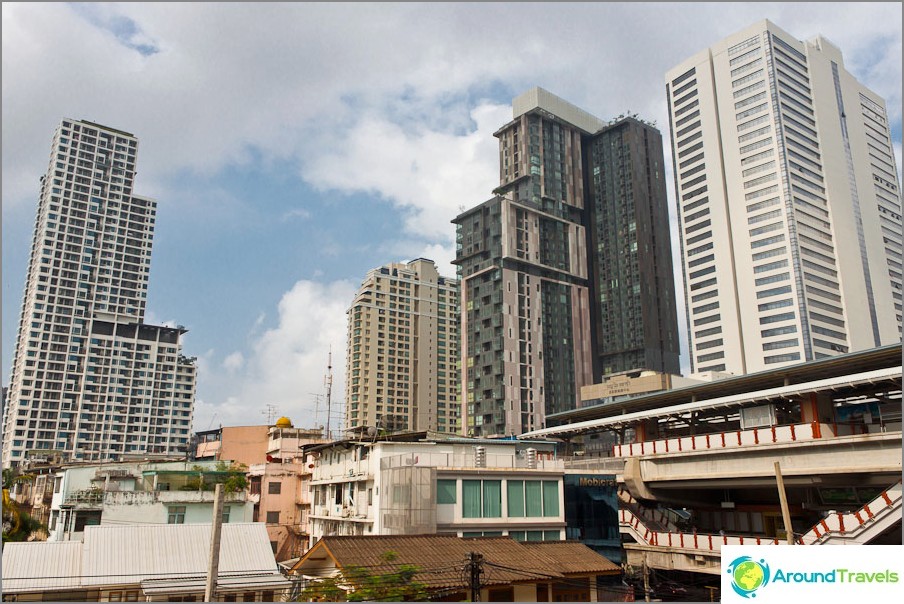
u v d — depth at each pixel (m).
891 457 31.88
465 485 35.12
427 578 24.80
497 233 144.12
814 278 122.00
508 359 135.25
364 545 27.30
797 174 127.06
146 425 163.00
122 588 30.66
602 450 59.41
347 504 44.03
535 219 150.25
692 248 138.50
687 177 142.62
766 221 126.88
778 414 40.66
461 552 27.89
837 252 126.69
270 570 33.69
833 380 35.72
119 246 166.75
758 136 131.25
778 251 124.00
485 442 42.12
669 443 44.28
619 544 39.34
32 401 149.00
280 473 58.34
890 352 33.97
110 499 42.06
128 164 172.00
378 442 40.56
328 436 68.25
